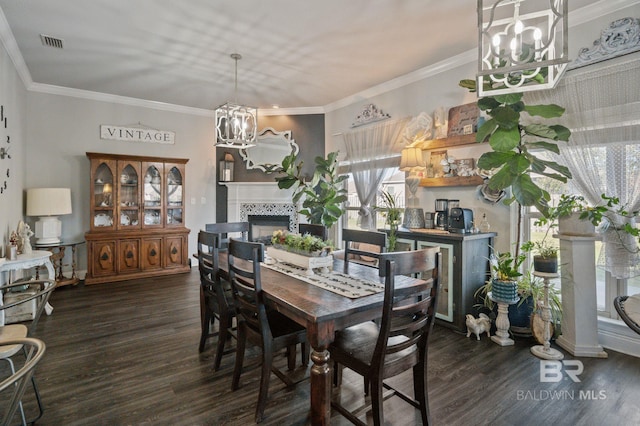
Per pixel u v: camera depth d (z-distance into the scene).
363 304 1.65
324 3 2.69
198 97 5.09
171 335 2.96
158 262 5.03
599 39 2.61
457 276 3.06
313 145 5.62
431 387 2.17
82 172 4.86
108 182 4.78
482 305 3.14
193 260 5.71
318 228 3.32
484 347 2.75
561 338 2.72
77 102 4.80
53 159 4.65
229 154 5.84
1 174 3.14
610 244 2.56
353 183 5.14
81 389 2.12
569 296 2.63
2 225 3.20
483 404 1.99
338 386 2.19
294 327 2.00
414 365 1.76
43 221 4.24
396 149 4.22
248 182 5.75
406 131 4.08
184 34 3.18
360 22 2.96
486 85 1.73
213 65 3.88
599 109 2.60
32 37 3.22
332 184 4.71
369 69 3.97
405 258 1.56
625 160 2.52
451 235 3.08
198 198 5.77
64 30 3.09
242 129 3.53
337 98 5.11
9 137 3.46
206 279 2.54
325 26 3.04
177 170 5.29
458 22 2.95
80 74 4.16
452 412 1.91
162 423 1.81
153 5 2.71
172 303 3.81
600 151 2.63
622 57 2.52
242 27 3.06
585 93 2.66
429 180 3.77
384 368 1.60
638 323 1.67
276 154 5.74
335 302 1.68
